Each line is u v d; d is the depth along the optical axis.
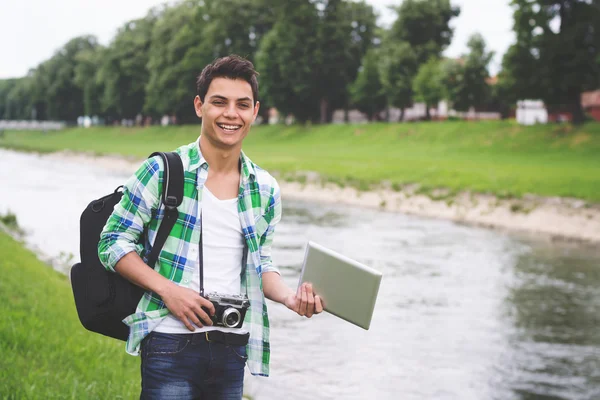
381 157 41.69
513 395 7.75
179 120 86.75
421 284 13.89
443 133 47.03
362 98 60.50
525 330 10.62
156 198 2.70
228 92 2.71
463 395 7.63
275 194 2.87
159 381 2.65
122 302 2.72
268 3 69.88
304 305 2.71
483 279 14.67
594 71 39.97
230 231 2.76
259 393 7.14
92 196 31.50
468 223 24.95
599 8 39.62
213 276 2.72
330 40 62.03
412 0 58.03
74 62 121.06
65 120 127.81
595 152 36.94
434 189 29.20
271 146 57.75
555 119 64.50
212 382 2.72
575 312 11.88
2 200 28.48
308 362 8.38
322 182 34.91
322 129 59.88
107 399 5.06
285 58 62.31
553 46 39.69
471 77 52.16
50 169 54.12
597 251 19.16
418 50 58.31
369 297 2.68
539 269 16.12
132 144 78.12
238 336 2.70
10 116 170.38
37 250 15.27
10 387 4.77
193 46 79.00
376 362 8.55
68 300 8.95
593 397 7.77
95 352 6.46
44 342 6.16
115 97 96.31
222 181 2.78
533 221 23.84
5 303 7.31
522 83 41.47
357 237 20.39
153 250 2.69
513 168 31.83
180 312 2.60
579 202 24.11
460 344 9.69
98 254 2.74
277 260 15.49
